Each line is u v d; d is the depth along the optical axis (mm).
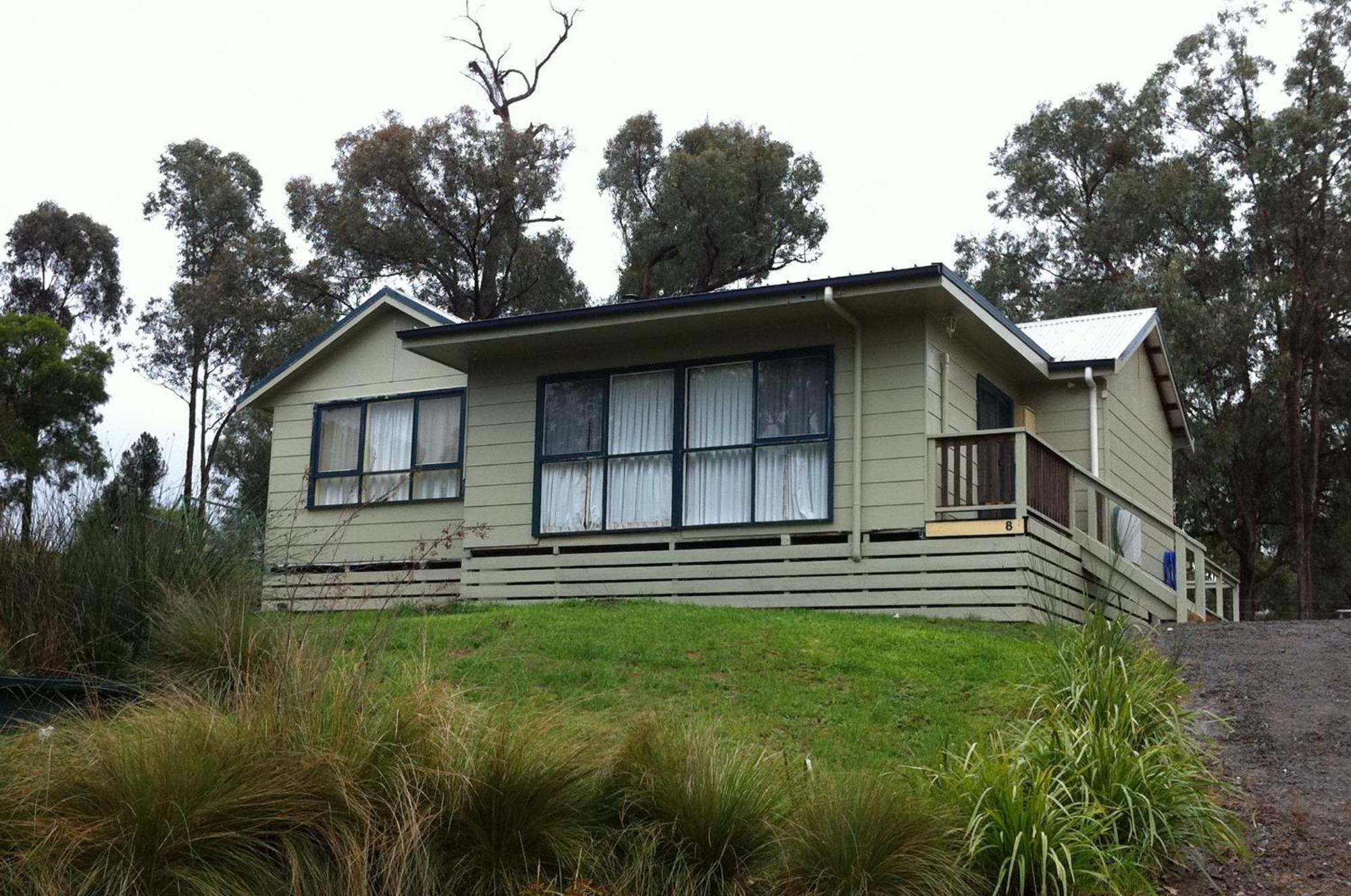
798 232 41594
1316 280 34562
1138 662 9078
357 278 38656
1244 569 36000
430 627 12164
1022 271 40031
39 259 43938
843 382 15023
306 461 19531
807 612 13570
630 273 41594
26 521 9438
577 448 16531
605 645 11258
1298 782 7996
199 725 6078
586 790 6402
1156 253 37250
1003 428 17266
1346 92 35844
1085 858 6496
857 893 5949
